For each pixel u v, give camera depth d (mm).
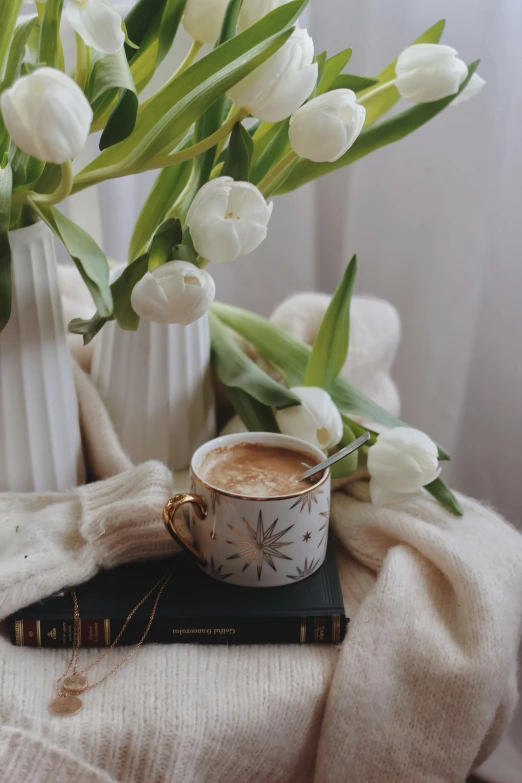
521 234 1116
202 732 619
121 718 614
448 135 1109
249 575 679
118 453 765
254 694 636
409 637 662
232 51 613
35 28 673
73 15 563
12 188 622
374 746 658
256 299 1271
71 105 513
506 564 705
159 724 613
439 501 753
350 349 880
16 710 609
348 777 659
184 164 709
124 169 634
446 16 1063
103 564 692
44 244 681
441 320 1187
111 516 687
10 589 645
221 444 727
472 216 1122
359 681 644
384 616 666
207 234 601
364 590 724
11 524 693
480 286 1154
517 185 1101
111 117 610
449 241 1150
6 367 688
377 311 920
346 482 787
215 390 874
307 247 1222
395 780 666
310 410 747
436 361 1207
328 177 1234
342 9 1110
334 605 671
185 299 606
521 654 1178
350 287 755
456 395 1204
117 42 575
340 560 759
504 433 1222
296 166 732
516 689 742
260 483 687
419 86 688
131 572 702
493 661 654
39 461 731
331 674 656
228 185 602
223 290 1266
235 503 656
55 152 524
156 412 788
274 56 577
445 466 1274
